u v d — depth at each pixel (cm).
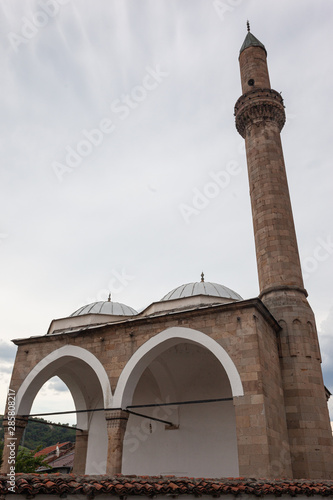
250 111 2452
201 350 2055
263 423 1346
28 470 2322
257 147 2362
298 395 1719
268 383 1505
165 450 2155
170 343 1669
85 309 2712
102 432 2431
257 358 1445
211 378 2180
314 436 1653
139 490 830
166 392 2236
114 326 1767
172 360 2125
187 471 2058
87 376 2412
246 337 1492
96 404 2523
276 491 1031
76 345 1831
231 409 2088
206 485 950
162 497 868
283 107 2491
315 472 1588
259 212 2194
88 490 764
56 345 1886
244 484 1018
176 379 2214
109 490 790
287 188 2275
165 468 2116
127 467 2216
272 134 2392
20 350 1958
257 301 1520
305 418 1680
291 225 2162
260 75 2636
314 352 1845
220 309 1570
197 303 2188
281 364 1798
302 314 1895
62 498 748
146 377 2283
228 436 2038
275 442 1424
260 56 2725
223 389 2145
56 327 2491
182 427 2161
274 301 1939
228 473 1966
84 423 2491
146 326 1706
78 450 2434
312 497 1117
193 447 2094
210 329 1566
